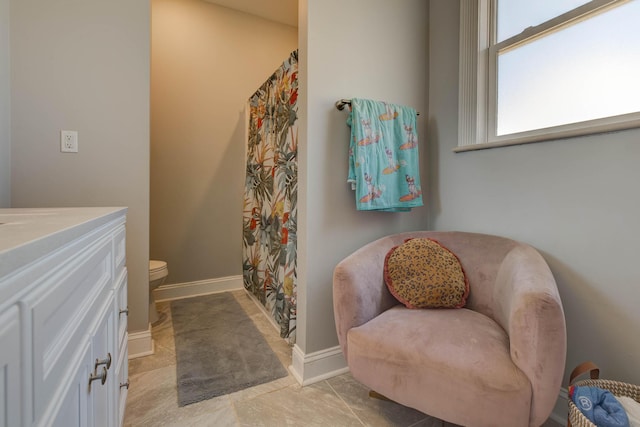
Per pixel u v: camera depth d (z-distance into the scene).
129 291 1.61
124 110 1.55
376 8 1.65
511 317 0.90
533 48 1.37
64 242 0.45
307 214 1.45
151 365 1.55
